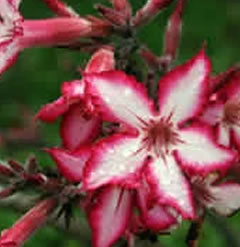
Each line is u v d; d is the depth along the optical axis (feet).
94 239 1.43
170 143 1.44
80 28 1.49
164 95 1.44
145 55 1.54
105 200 1.43
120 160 1.41
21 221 1.48
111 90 1.41
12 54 1.48
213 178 1.50
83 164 1.41
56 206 1.50
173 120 1.45
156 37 2.05
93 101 1.40
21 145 2.06
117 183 1.39
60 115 1.46
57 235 1.94
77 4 2.05
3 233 1.48
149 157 1.43
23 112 2.13
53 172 1.53
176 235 1.89
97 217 1.43
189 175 1.43
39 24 1.48
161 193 1.41
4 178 1.55
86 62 1.52
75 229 1.70
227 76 1.44
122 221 1.43
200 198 1.51
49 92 2.14
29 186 1.52
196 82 1.43
